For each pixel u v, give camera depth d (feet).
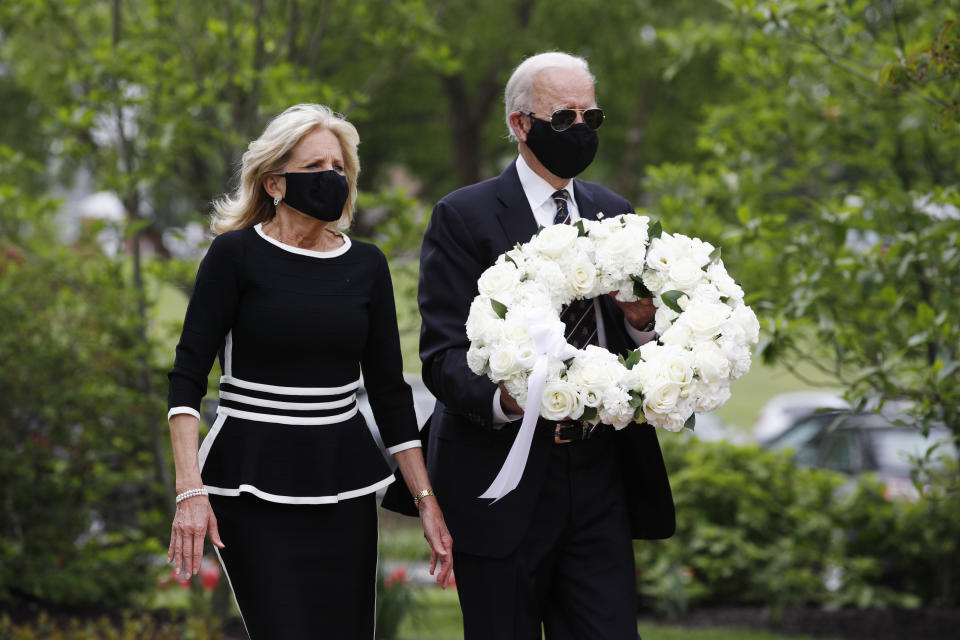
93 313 38.45
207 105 37.45
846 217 29.17
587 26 85.61
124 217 38.04
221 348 17.62
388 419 18.61
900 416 27.84
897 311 28.12
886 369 27.35
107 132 37.29
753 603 46.68
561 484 17.69
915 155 37.40
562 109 17.52
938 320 26.37
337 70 69.05
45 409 38.27
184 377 16.96
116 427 38.96
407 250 36.11
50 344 38.09
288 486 16.98
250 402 17.16
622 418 16.19
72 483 39.09
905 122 33.60
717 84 85.56
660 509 18.62
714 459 48.03
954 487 31.32
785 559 44.62
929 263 27.81
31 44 57.72
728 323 16.34
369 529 17.89
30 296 38.45
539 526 17.66
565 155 17.69
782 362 29.48
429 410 62.44
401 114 94.38
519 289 16.67
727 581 46.50
